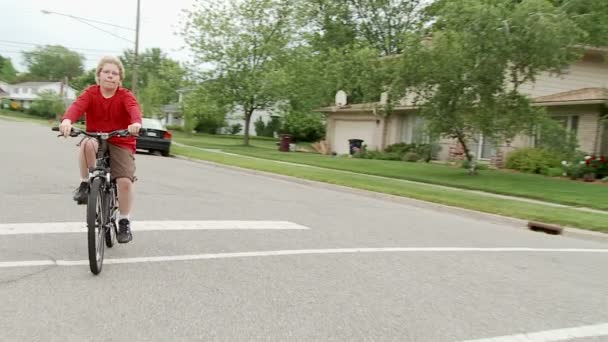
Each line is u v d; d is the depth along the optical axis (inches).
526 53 630.5
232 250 244.7
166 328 148.4
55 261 205.2
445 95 679.1
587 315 187.5
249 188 518.9
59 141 967.6
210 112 1366.9
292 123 1971.0
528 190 608.7
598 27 1040.8
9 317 148.4
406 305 183.8
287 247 260.7
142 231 272.8
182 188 465.4
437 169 865.5
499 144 691.4
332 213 397.1
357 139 1266.0
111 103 210.8
